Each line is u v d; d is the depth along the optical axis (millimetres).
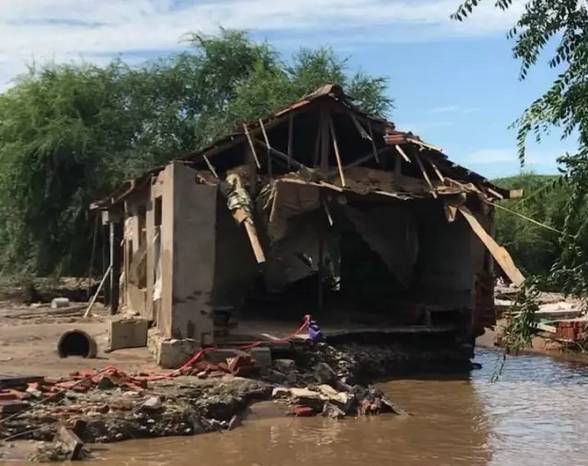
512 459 11125
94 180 32156
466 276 20000
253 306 22750
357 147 20484
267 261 19734
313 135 20000
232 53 37375
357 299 23781
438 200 20078
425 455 11273
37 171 32875
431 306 20328
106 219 25484
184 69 36781
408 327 19500
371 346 18797
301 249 21609
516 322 4129
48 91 34469
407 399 15477
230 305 19156
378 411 13898
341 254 24125
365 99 35219
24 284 33469
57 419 11070
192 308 15414
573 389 16891
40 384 12422
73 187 33375
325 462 10750
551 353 23109
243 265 19422
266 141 18234
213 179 17609
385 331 18953
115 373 13078
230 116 33000
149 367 14688
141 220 20266
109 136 34125
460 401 15391
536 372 19344
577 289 4035
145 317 18375
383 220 21484
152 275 17828
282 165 19531
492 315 19969
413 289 22062
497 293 25719
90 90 34688
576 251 4035
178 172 15484
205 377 13844
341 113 18953
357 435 12312
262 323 19750
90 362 15133
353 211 21203
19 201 33344
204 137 33500
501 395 16109
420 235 21938
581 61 3926
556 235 4191
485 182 19297
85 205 32250
